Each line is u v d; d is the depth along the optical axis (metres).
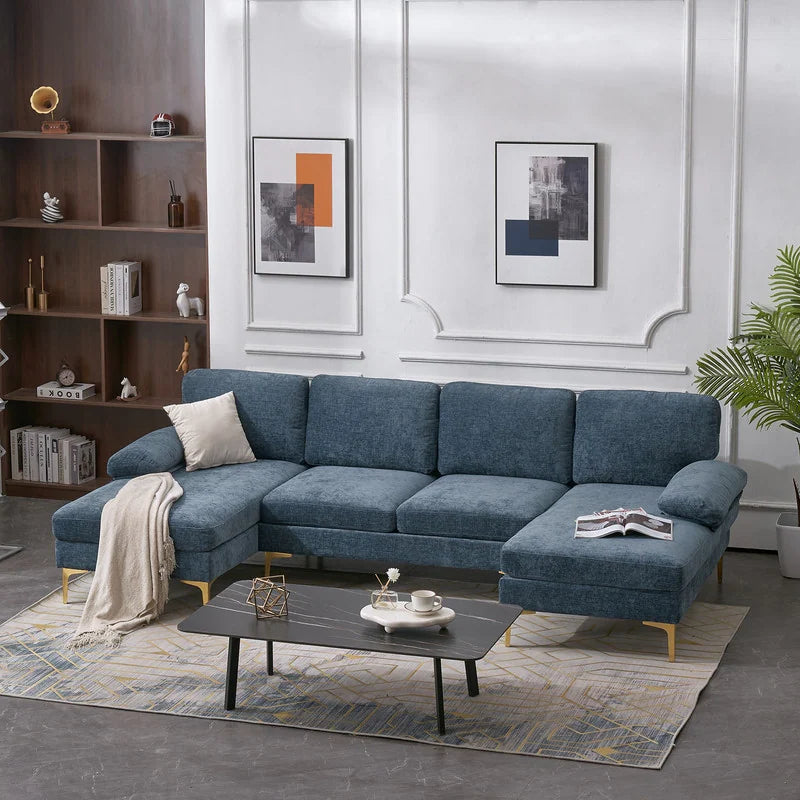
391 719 4.43
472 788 3.96
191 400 6.49
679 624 5.30
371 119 6.39
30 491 7.36
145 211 7.06
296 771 4.07
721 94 5.93
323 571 6.10
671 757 4.14
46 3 7.00
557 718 4.42
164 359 7.22
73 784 4.01
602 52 6.04
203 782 4.01
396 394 6.21
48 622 5.38
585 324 6.28
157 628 5.30
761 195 5.96
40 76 7.08
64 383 7.21
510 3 6.12
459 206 6.35
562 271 6.24
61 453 7.29
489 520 5.47
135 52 6.93
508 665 4.89
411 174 6.39
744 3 5.82
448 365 6.50
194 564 5.39
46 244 7.27
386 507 5.62
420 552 5.59
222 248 6.75
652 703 4.53
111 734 4.34
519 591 5.05
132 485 5.64
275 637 4.36
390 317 6.55
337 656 5.00
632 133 6.07
